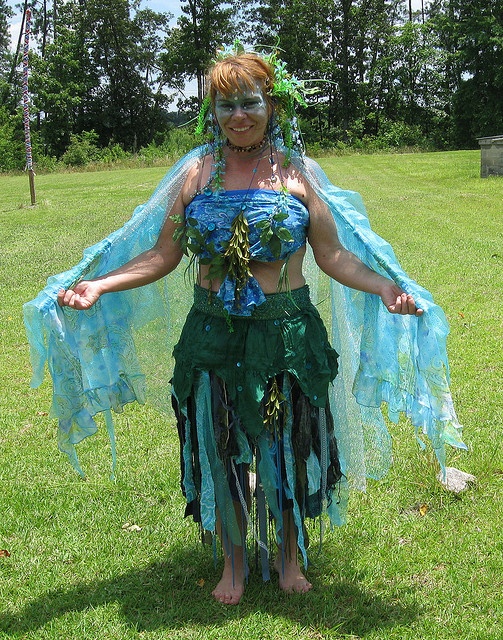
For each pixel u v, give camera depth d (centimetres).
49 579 333
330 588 322
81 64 5350
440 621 298
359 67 5503
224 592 316
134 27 5497
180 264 333
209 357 287
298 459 294
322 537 327
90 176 3066
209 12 5259
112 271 309
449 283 838
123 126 5641
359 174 2344
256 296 281
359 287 295
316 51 5338
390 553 345
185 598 319
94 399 326
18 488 417
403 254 994
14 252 1189
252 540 339
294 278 293
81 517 385
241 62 275
